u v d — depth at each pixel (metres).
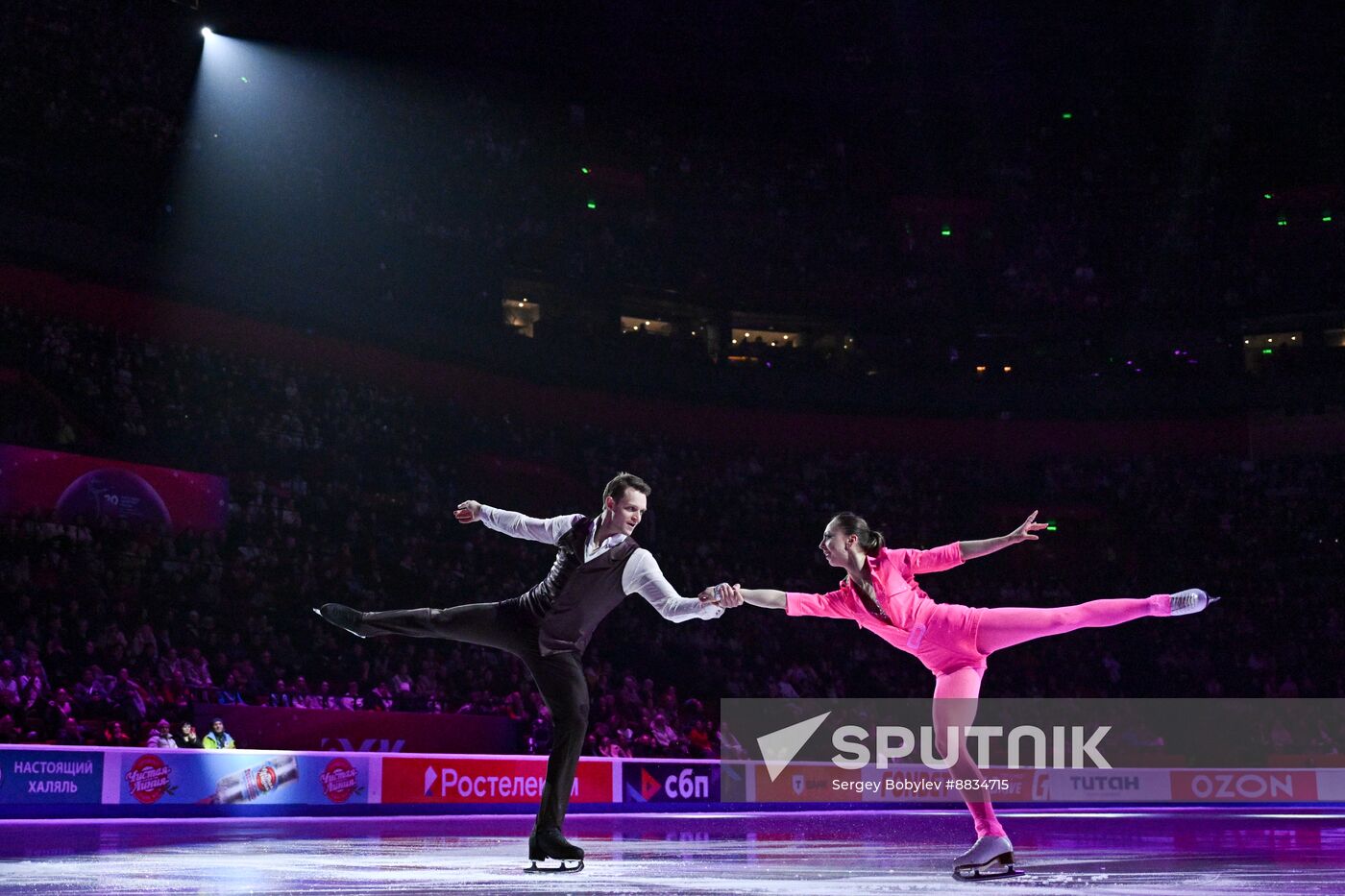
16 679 15.12
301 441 23.80
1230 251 34.44
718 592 5.87
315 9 28.14
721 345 33.59
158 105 25.30
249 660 18.91
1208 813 18.50
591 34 33.00
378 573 22.33
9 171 21.36
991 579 30.81
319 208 26.69
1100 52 35.41
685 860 6.91
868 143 36.38
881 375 33.06
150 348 22.62
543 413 30.16
